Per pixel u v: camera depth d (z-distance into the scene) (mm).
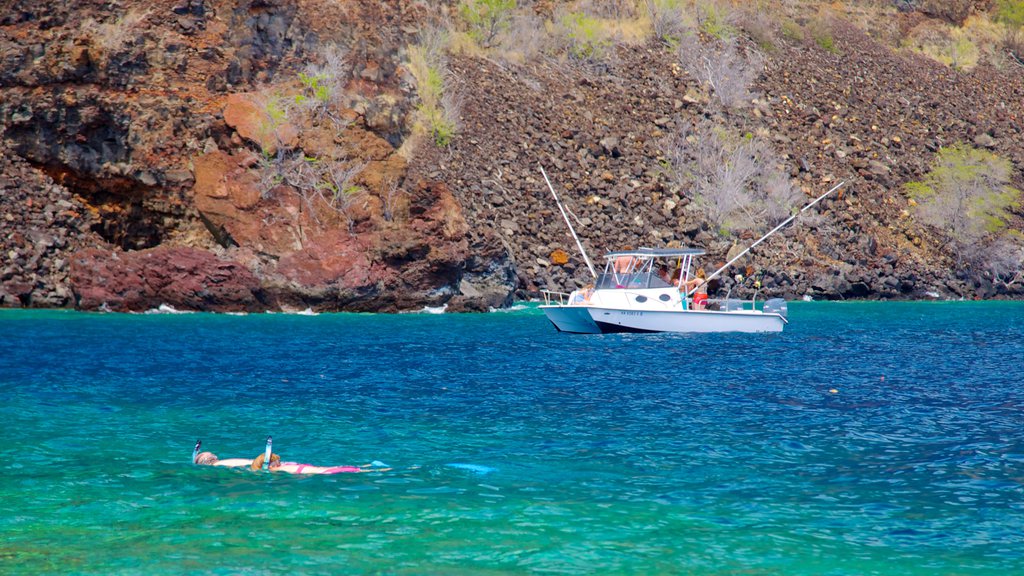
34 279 114562
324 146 128250
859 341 85500
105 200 128125
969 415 47438
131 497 31266
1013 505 31078
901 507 30812
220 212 121562
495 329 94000
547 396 52938
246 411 47438
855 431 43125
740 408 49250
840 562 25594
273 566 24781
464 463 36531
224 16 139500
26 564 24750
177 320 98938
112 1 135000
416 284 117000
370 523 28562
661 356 72625
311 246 115750
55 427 42781
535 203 148500
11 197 120562
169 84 132125
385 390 54688
